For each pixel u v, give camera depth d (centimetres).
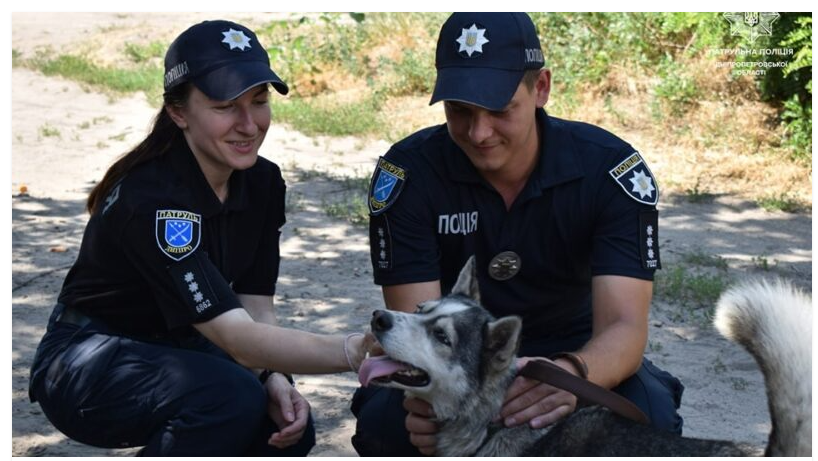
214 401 344
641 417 338
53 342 361
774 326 323
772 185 920
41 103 1294
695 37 1138
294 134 1130
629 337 360
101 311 363
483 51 355
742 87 1081
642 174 378
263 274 405
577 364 347
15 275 696
